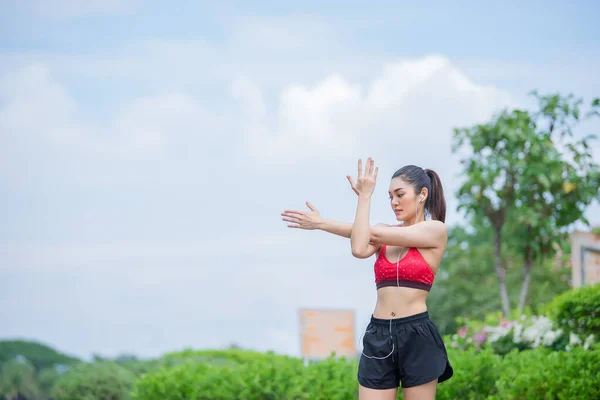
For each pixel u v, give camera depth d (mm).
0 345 22938
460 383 6336
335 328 9672
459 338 7711
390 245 4578
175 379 7570
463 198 10891
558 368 6211
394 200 4746
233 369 7605
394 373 4594
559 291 15352
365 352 4645
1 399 17781
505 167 10562
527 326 8203
